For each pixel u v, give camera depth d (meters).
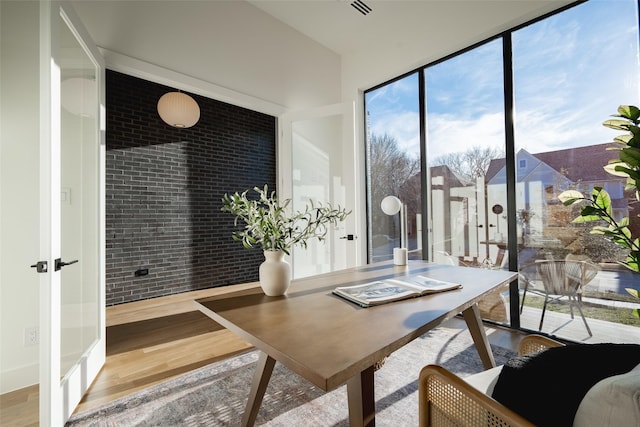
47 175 1.40
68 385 1.57
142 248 3.75
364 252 3.86
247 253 4.80
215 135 4.49
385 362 2.11
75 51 1.76
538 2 2.37
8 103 1.88
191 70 2.91
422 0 3.17
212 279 4.40
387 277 1.74
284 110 3.63
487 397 0.75
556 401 0.64
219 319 1.12
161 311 3.31
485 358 1.88
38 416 1.62
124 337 2.63
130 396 1.76
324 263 3.54
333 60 4.13
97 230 2.04
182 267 4.10
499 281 1.61
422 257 3.29
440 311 1.14
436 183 3.18
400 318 1.07
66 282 1.65
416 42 3.23
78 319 1.79
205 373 2.02
